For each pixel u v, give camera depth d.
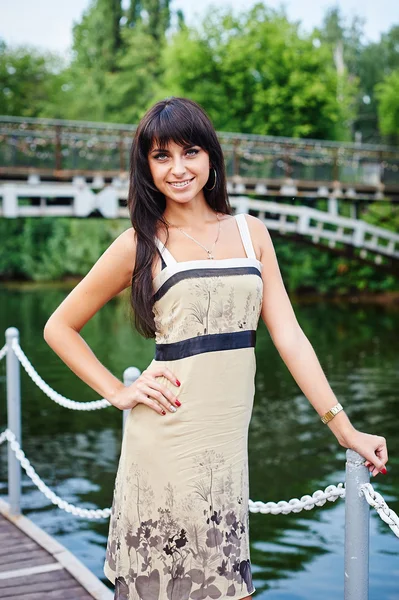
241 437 1.98
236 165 17.17
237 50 24.95
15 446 4.04
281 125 25.08
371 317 17.84
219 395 1.93
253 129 25.33
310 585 4.21
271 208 17.09
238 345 1.95
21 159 15.38
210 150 1.98
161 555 1.96
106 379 2.02
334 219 17.75
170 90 26.02
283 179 17.38
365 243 18.12
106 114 36.31
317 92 25.12
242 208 16.66
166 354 1.96
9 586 3.33
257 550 4.73
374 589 4.18
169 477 1.94
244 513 2.00
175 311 1.93
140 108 35.50
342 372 10.59
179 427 1.93
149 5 37.34
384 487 5.82
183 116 1.93
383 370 10.71
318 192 17.77
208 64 25.30
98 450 6.88
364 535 1.94
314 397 1.95
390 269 19.02
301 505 2.26
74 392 9.19
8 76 37.41
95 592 3.24
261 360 11.62
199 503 1.93
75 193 14.79
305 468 6.31
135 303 1.96
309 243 18.41
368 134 39.00
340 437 1.95
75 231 29.80
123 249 2.00
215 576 1.95
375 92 39.16
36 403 8.70
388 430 7.44
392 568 4.45
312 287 23.45
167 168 1.93
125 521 2.01
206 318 1.92
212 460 1.93
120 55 37.66
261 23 25.78
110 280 2.02
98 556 4.59
